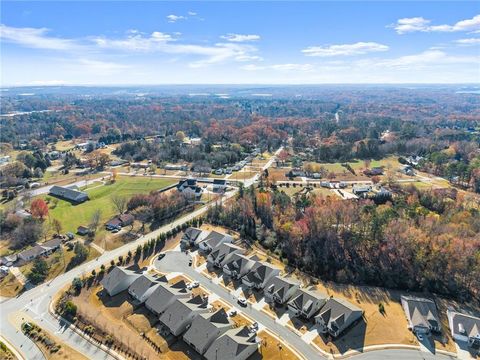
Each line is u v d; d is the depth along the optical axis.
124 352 69.06
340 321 74.50
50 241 113.31
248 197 136.88
